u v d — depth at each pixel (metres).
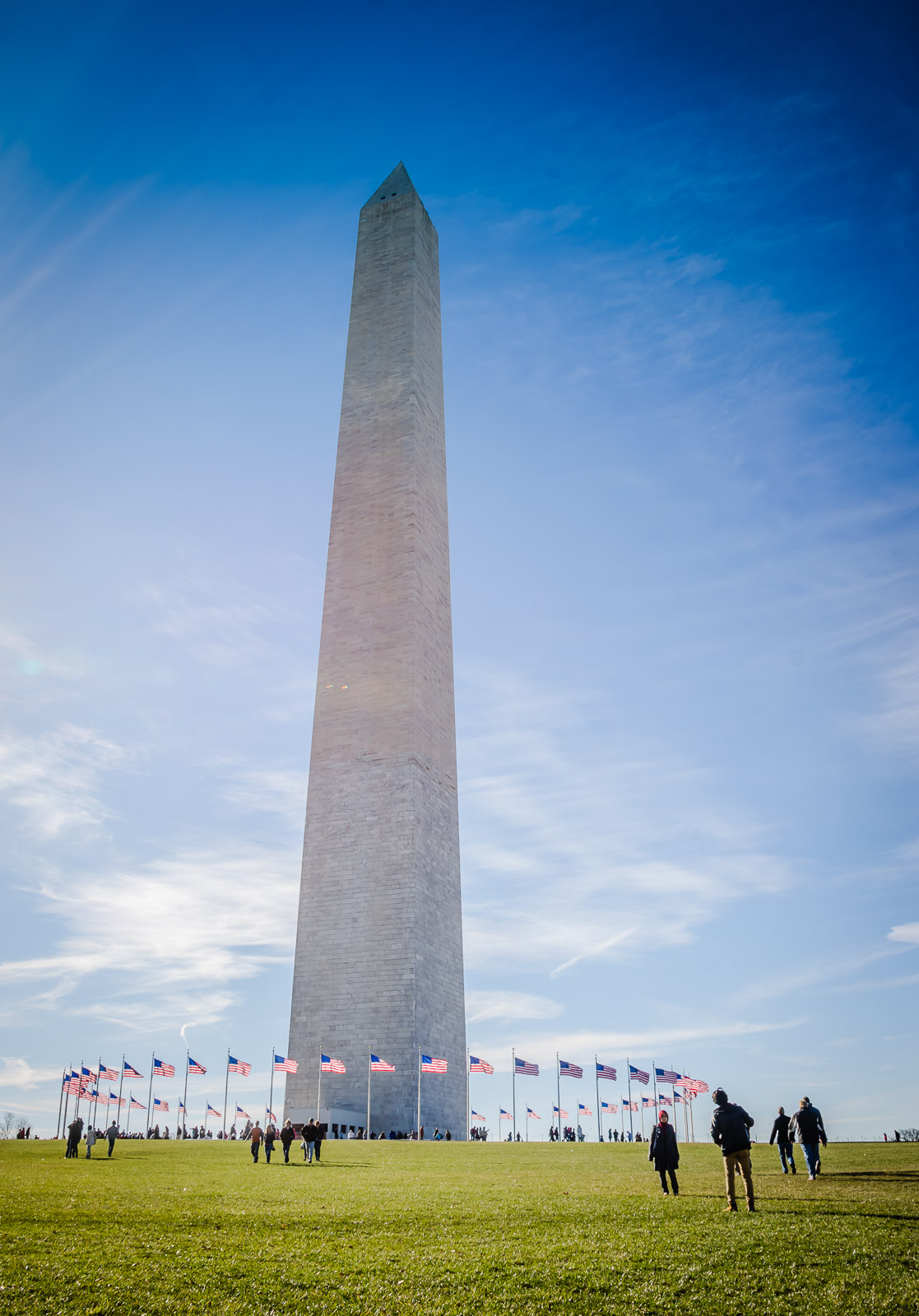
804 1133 23.38
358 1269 14.54
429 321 75.62
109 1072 57.84
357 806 59.94
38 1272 14.28
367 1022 55.47
